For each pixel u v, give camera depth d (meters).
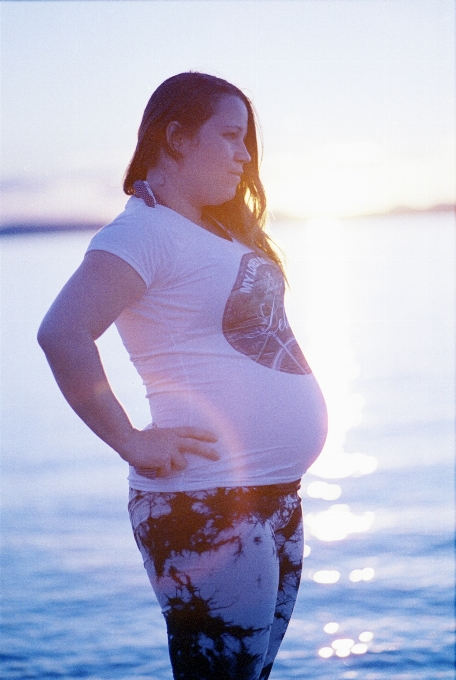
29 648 4.47
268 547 1.63
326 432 1.84
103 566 6.25
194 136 1.72
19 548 6.77
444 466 9.52
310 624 4.83
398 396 14.30
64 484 9.20
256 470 1.67
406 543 6.67
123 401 11.12
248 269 1.70
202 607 1.62
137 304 1.68
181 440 1.63
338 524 7.42
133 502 1.70
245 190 1.89
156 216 1.66
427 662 4.10
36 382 15.73
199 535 1.61
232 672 1.62
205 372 1.67
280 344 1.76
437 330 22.16
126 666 4.20
